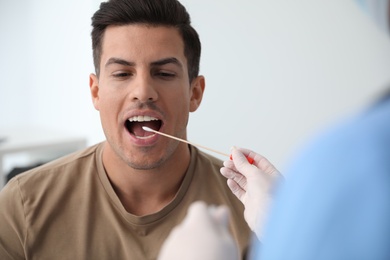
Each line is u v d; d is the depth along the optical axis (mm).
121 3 1013
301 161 320
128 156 1028
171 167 1060
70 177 1095
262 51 1909
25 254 1039
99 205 1063
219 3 1982
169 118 1021
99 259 1027
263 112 1938
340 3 1647
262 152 1964
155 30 1003
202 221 430
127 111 1001
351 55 1629
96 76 1090
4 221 1057
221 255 407
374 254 286
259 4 1885
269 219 355
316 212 301
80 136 2492
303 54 1768
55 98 2799
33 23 2854
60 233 1044
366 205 289
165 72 1010
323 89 1735
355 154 296
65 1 2611
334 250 294
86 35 2514
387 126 297
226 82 2029
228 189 1131
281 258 315
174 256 411
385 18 324
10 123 3162
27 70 2967
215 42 2029
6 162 2889
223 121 2055
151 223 1042
